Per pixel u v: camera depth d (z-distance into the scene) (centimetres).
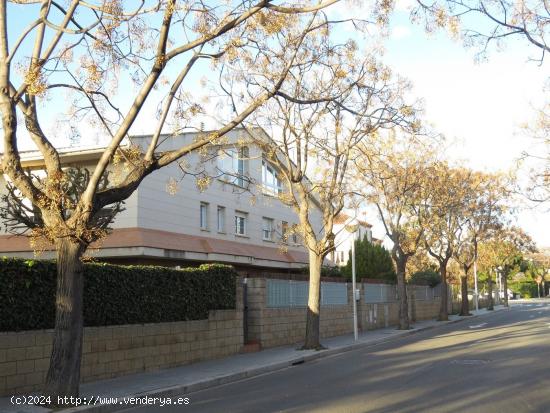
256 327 2086
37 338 1191
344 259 5831
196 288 1750
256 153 3216
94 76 1088
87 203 1047
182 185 2658
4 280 1142
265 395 1177
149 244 2252
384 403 1031
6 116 1005
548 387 1168
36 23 1030
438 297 4853
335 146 2089
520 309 5834
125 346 1434
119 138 1062
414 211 3338
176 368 1574
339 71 1612
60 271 1048
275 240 3538
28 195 1047
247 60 1598
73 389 1029
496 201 4316
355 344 2294
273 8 1116
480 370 1428
